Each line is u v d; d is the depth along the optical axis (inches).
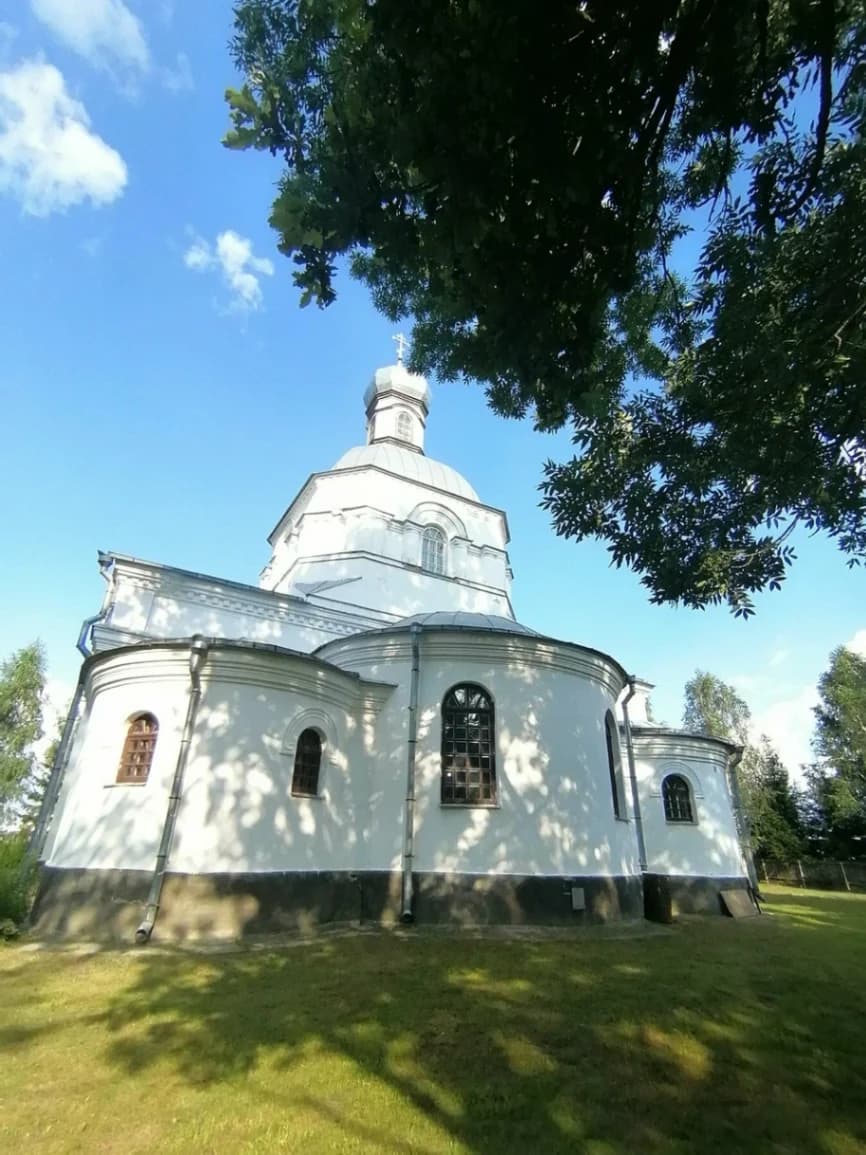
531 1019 258.4
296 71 241.1
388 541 927.0
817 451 296.7
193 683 477.1
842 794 1565.0
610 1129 171.3
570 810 535.8
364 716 562.6
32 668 1644.9
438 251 193.3
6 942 400.2
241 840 451.5
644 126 195.2
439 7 156.3
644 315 380.5
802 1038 244.4
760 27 196.5
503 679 564.1
